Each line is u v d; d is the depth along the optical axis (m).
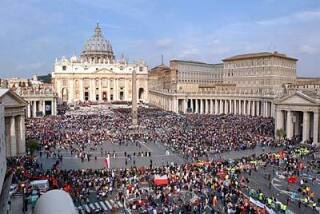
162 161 65.25
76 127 101.56
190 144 76.12
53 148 75.31
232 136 84.12
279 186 49.75
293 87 125.38
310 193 44.97
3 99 62.12
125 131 97.25
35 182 43.50
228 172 54.28
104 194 44.56
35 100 133.75
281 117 89.06
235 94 140.62
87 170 54.91
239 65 170.00
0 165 37.03
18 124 67.81
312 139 85.25
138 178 51.44
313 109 81.44
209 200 42.66
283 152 68.44
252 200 41.69
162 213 38.97
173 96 162.50
